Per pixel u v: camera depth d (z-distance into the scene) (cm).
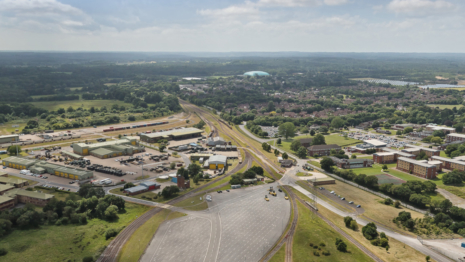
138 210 19862
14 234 16288
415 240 17488
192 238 16825
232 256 15388
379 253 16012
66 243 15850
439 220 19175
